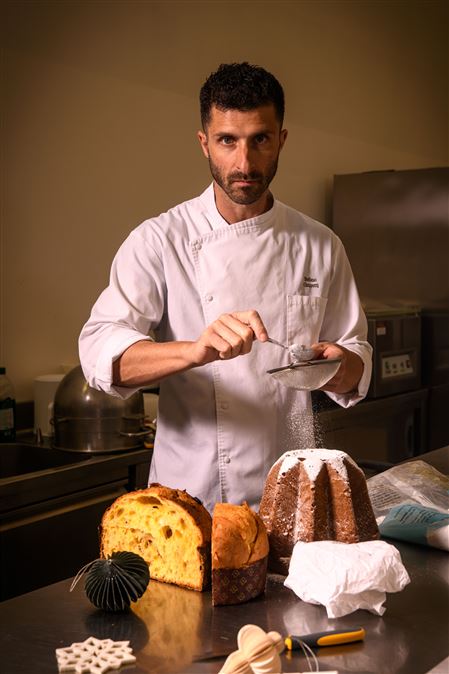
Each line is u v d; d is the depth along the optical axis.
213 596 1.09
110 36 2.93
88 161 2.88
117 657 0.95
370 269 3.88
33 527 2.20
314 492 1.18
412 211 3.75
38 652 0.97
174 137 3.21
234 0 3.43
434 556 1.29
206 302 1.69
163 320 1.74
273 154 1.52
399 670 0.92
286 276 1.74
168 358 1.44
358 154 4.29
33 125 2.70
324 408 3.10
